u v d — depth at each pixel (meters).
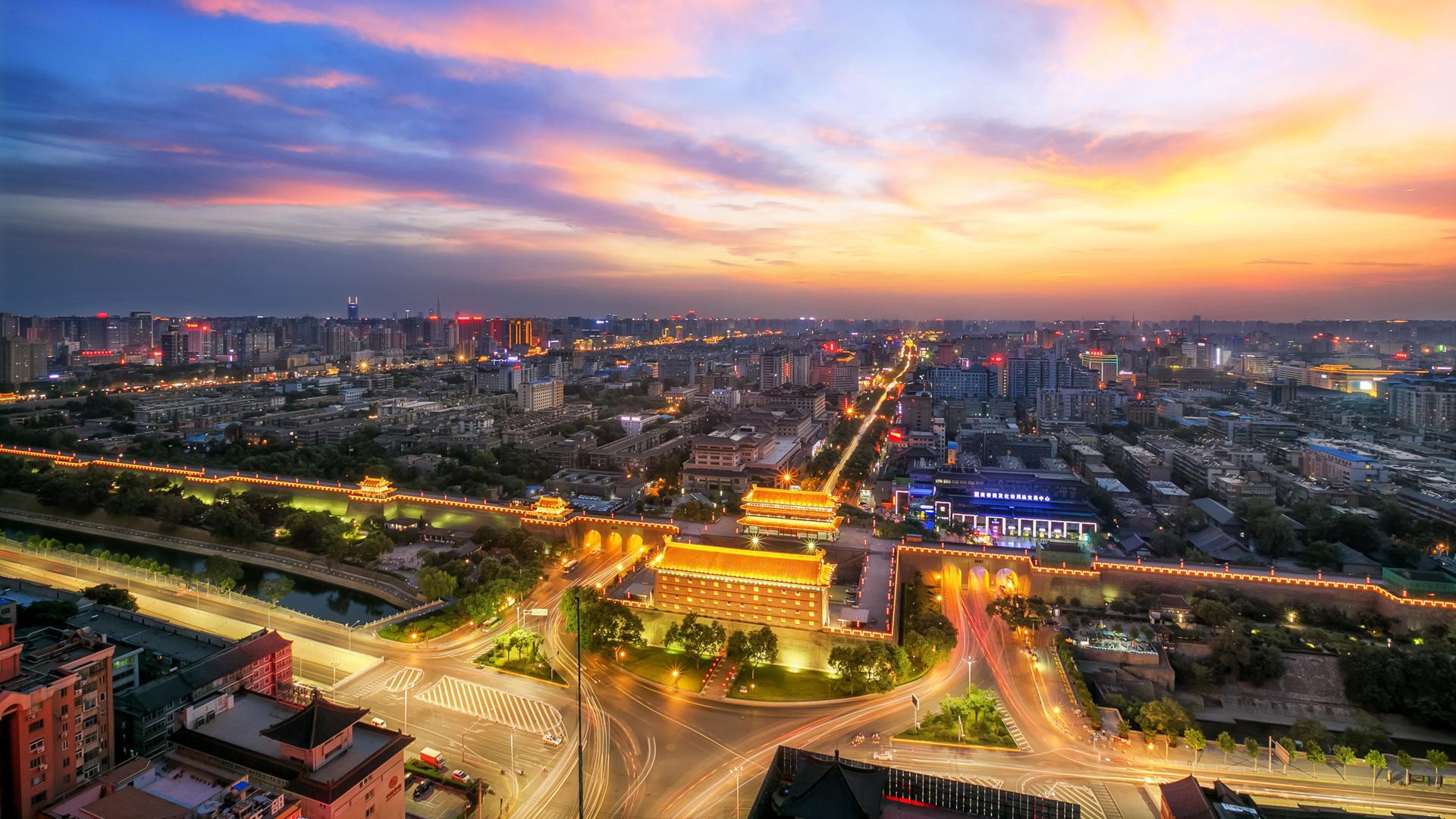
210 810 143.00
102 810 141.25
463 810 182.75
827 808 155.25
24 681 167.50
